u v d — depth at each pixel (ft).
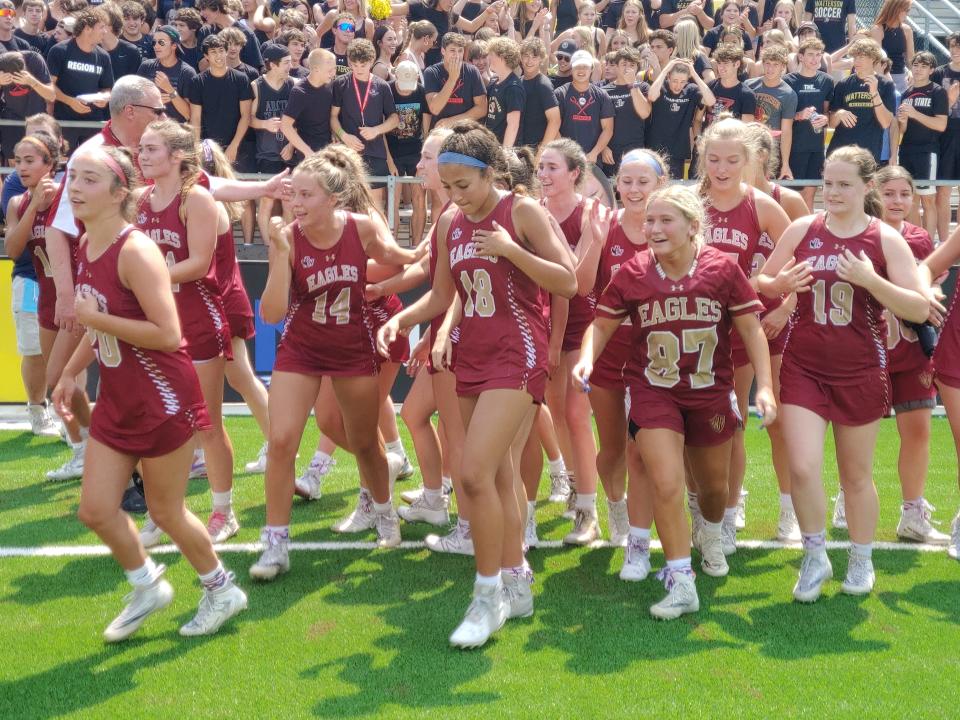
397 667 11.93
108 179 11.39
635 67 30.89
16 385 25.86
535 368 12.47
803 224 14.25
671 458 13.16
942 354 15.58
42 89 29.30
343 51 32.19
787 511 16.80
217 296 15.96
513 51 29.73
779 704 11.04
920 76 32.09
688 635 12.88
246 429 24.41
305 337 14.66
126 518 12.36
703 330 13.10
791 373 14.14
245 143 30.58
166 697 11.21
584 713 10.81
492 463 12.22
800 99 31.81
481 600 12.59
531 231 12.44
